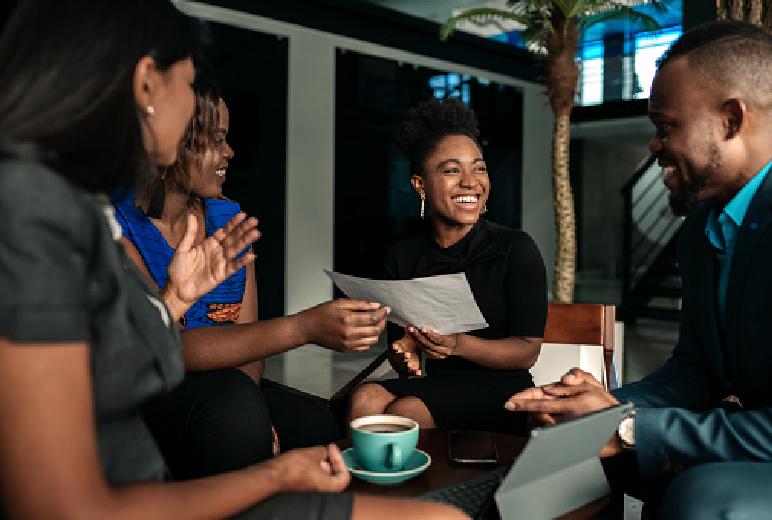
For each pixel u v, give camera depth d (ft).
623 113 32.94
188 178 5.16
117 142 2.36
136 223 4.89
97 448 2.07
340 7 24.21
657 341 22.16
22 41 2.19
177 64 2.64
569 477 3.62
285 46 23.35
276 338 4.16
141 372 2.44
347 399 5.80
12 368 1.90
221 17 21.15
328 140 24.66
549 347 9.58
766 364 3.86
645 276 29.32
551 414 3.97
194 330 4.32
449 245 6.56
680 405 4.64
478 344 5.75
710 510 3.10
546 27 19.11
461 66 29.71
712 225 4.27
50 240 2.00
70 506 1.93
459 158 6.26
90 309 2.19
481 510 3.41
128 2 2.40
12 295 1.90
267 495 2.58
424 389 5.69
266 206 23.39
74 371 1.99
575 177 43.52
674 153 4.04
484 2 39.06
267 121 23.17
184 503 2.25
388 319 5.20
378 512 2.53
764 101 3.74
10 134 2.15
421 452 4.16
